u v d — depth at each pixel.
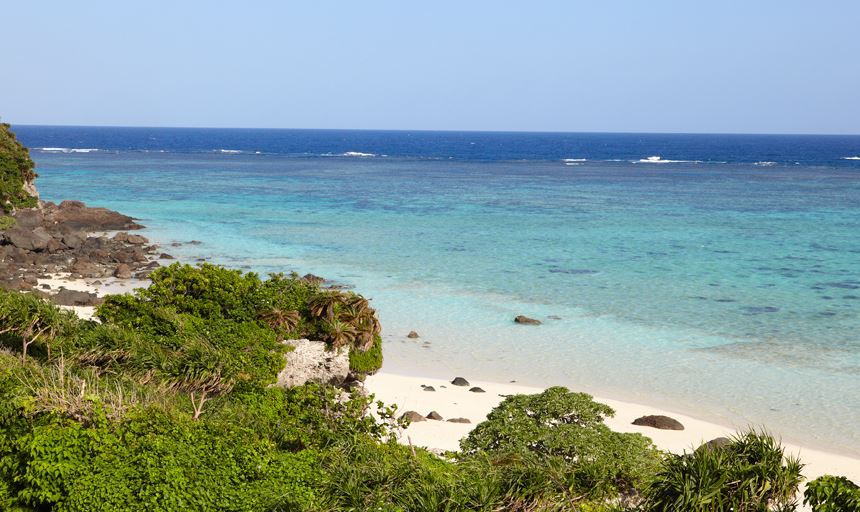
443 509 18.12
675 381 39.91
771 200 122.38
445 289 58.56
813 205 115.50
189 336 30.58
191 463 18.20
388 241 79.44
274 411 26.53
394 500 18.45
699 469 17.56
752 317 51.38
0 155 85.62
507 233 85.44
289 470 19.09
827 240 82.00
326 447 21.56
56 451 17.72
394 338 46.66
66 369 25.31
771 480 17.61
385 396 37.00
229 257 70.06
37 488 17.27
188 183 143.62
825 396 37.81
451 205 111.94
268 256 70.75
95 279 60.00
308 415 23.67
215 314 32.25
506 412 25.64
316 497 18.27
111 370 27.47
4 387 21.70
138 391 24.56
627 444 23.41
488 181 157.50
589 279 62.31
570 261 69.62
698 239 82.38
